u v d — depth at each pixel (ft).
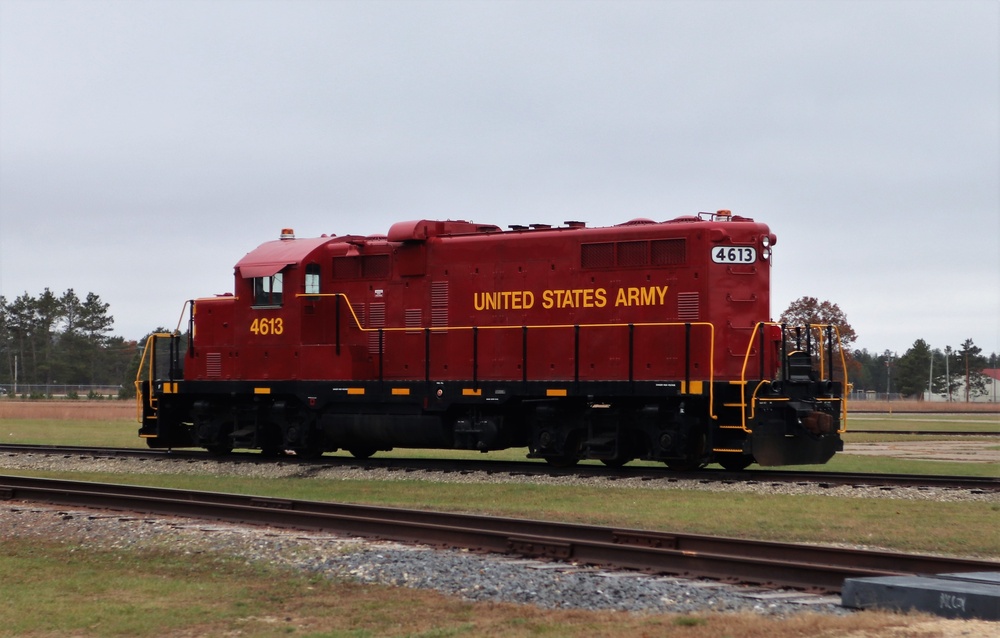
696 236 67.05
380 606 32.68
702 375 66.18
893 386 540.93
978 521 48.24
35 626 30.86
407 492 60.44
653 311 68.13
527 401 72.38
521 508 53.01
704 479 62.69
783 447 64.34
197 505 49.60
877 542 43.16
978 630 26.55
